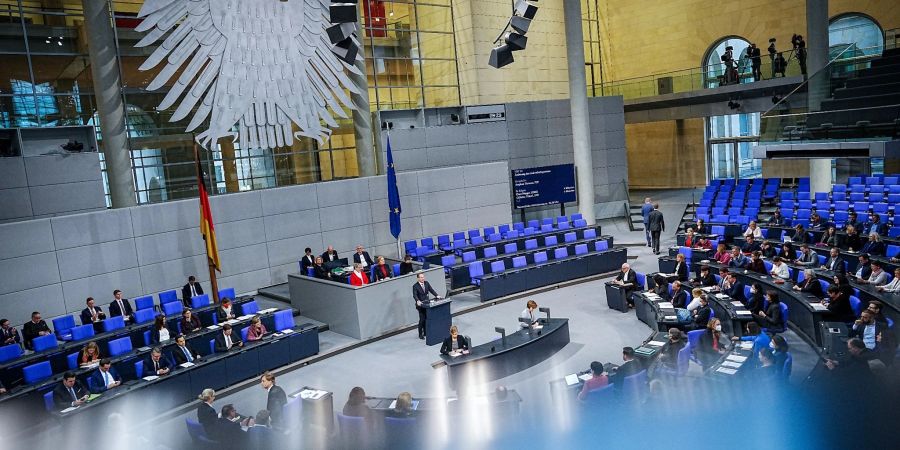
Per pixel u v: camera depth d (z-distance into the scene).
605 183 28.17
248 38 19.98
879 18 25.03
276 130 20.83
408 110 24.20
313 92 21.50
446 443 8.87
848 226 16.73
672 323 12.66
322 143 21.95
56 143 17.52
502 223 25.20
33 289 16.34
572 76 24.62
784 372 9.05
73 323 15.73
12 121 18.14
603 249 20.50
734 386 9.10
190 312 14.18
